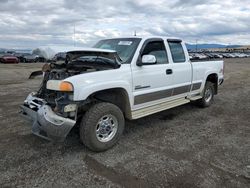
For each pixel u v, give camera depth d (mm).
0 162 3285
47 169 3117
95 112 3475
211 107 6484
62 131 3227
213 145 3924
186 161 3354
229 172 3062
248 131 4617
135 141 4082
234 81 12266
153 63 4230
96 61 4051
